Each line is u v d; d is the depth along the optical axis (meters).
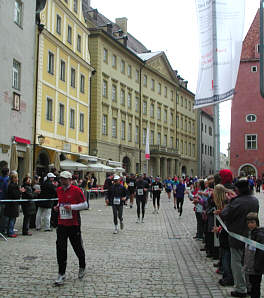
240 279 5.84
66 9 30.33
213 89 9.72
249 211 5.78
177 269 7.73
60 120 29.84
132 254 9.21
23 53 22.75
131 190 24.02
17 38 21.91
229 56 9.66
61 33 29.77
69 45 31.42
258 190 42.38
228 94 9.60
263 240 4.79
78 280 6.75
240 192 5.97
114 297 5.81
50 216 13.06
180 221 16.59
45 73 26.83
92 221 15.81
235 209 5.83
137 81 49.78
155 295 5.93
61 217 6.69
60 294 5.91
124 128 45.84
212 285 6.53
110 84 42.12
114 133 43.41
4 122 20.25
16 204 11.32
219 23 9.70
